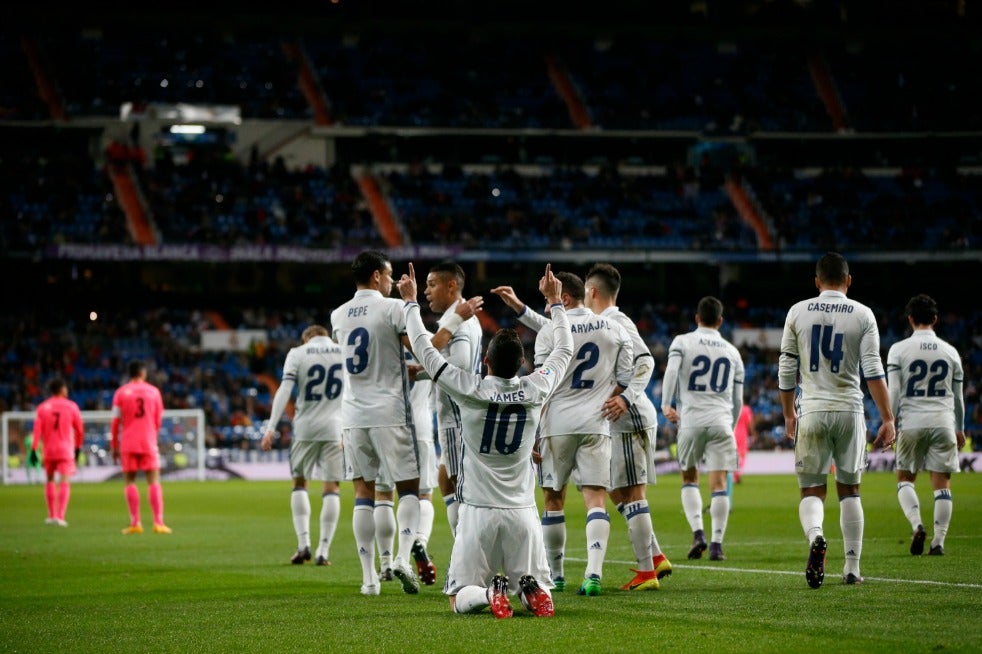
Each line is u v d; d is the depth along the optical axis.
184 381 44.12
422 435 11.57
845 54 57.66
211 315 47.88
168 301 47.38
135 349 45.16
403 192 49.88
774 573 11.26
